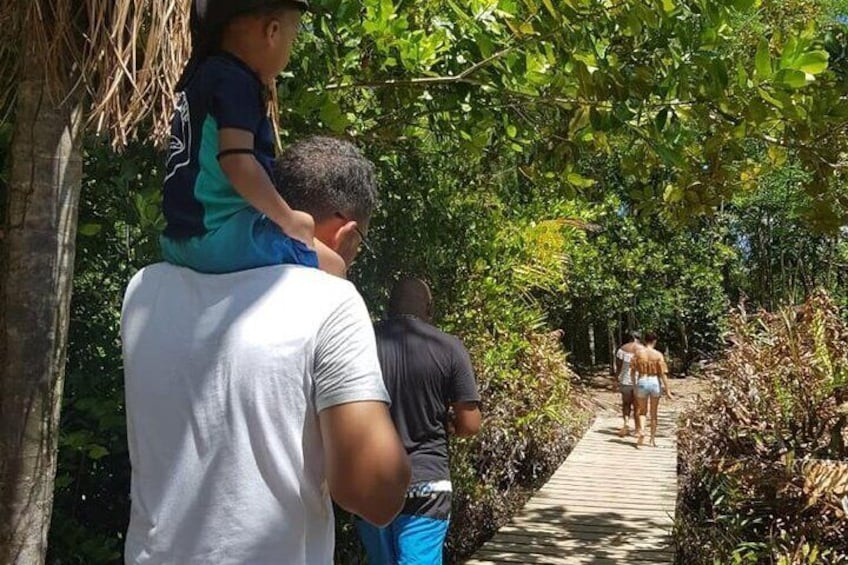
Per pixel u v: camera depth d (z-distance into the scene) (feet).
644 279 82.17
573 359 98.99
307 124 14.12
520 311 30.73
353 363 4.26
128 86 7.73
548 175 15.72
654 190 15.69
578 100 12.60
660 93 11.99
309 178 5.82
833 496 20.88
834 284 79.30
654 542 26.17
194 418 4.32
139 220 10.98
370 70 13.84
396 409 12.80
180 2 7.57
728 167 14.10
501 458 34.78
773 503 22.77
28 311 7.25
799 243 85.40
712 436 28.43
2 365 7.27
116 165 11.30
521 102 14.05
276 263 4.65
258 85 5.03
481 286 26.27
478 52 13.23
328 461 4.24
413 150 18.83
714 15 11.14
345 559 18.24
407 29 13.58
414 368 12.85
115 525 11.91
